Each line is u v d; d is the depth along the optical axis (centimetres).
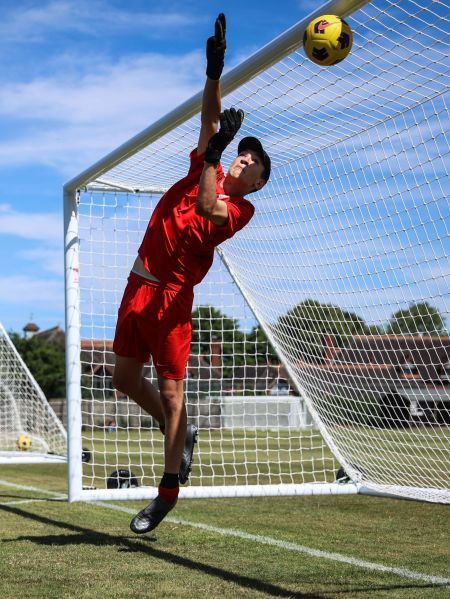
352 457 678
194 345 952
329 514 593
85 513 587
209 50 347
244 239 709
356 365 599
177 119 515
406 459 627
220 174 386
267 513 600
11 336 4453
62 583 332
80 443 673
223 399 943
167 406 382
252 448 1371
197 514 592
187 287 379
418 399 561
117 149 592
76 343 678
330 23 349
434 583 344
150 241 380
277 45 400
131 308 382
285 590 325
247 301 751
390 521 554
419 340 532
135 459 1223
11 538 459
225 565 382
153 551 420
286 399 904
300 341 662
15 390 1217
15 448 1244
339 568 378
